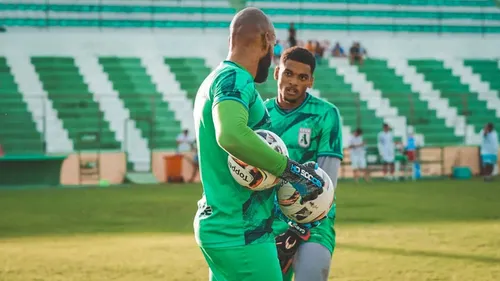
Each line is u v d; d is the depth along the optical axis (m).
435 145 33.69
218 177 4.73
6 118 31.92
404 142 34.72
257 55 4.84
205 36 38.56
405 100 36.34
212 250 4.75
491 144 29.50
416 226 15.38
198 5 40.59
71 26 38.66
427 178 31.25
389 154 30.25
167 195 23.38
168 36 38.03
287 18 41.44
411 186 26.94
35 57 35.53
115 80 35.19
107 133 32.38
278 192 4.95
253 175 4.60
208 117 4.71
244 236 4.72
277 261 4.83
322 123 6.48
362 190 25.12
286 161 4.61
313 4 41.91
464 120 35.66
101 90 34.53
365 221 16.30
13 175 27.72
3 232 14.91
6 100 32.56
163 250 12.27
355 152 29.27
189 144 29.67
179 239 13.69
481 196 22.66
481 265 10.65
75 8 38.97
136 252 12.06
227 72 4.62
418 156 31.27
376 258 11.30
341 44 40.34
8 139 31.27
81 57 36.16
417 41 40.62
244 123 4.43
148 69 36.16
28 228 15.57
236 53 4.82
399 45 40.41
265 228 4.81
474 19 43.28
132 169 30.84
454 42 40.88
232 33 4.84
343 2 42.25
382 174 32.00
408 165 31.94
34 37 36.41
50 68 35.09
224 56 37.84
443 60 39.62
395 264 10.76
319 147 6.51
